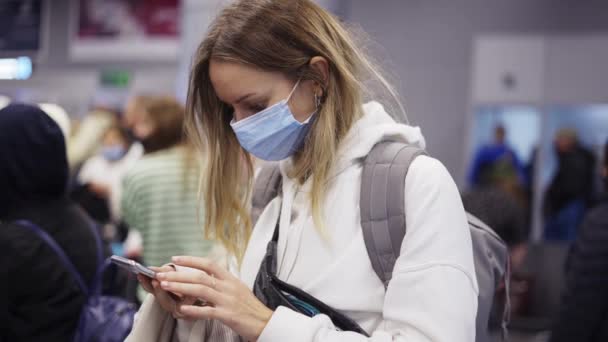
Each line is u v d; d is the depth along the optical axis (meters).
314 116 1.34
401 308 1.20
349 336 1.20
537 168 6.12
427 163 1.27
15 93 7.67
